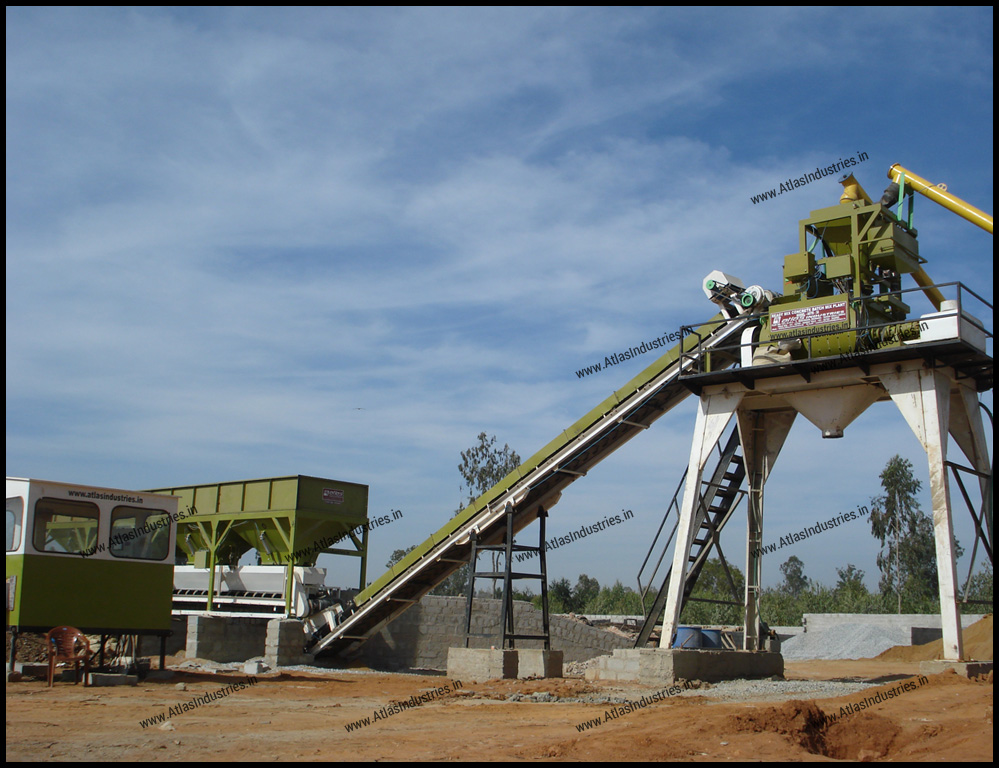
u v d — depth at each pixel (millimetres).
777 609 63188
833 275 22188
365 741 12906
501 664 24438
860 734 12461
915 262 23141
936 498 20203
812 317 21938
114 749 11945
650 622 25750
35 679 21297
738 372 23141
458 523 28484
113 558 21844
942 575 19859
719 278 24109
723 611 62844
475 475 60719
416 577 30328
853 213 22375
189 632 32500
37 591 20359
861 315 21750
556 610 68562
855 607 62656
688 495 23766
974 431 23078
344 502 34188
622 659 23078
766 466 26406
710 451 23844
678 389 26422
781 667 24422
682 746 11086
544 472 26812
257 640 34000
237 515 34188
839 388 22828
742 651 23328
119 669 22562
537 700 19078
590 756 10844
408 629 35375
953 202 22703
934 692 16281
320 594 32781
